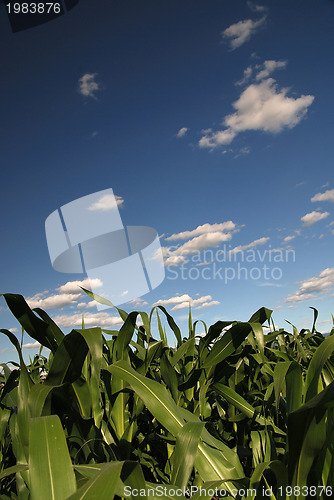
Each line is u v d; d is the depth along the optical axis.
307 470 0.74
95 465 0.78
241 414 1.38
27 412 1.01
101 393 1.38
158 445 1.36
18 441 1.07
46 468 0.59
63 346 0.98
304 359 1.80
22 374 1.04
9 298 1.01
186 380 1.34
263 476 0.91
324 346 0.90
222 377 1.39
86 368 1.26
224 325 1.39
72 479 0.58
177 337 1.65
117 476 0.54
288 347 2.01
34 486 0.57
